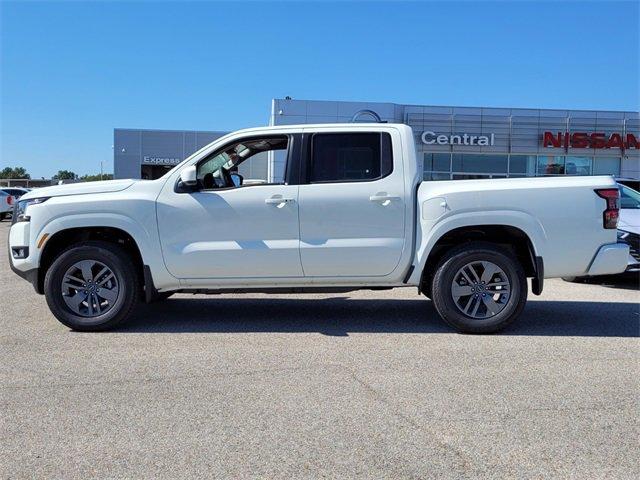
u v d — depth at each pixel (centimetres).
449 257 597
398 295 837
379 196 594
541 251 592
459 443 349
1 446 345
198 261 596
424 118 2869
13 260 611
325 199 593
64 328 626
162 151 3866
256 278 604
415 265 599
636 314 711
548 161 2966
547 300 812
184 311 718
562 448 344
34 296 819
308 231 596
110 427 371
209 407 403
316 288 621
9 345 558
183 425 373
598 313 717
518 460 329
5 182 5459
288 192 596
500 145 2902
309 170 604
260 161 818
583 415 392
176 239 598
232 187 605
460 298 611
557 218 590
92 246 600
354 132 608
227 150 632
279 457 331
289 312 713
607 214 594
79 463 324
